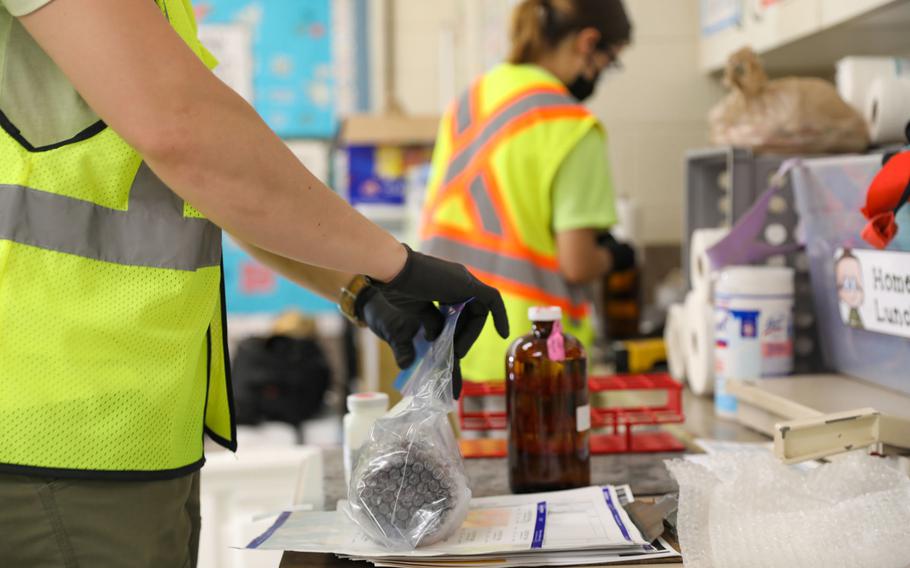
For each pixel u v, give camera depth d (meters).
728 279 1.41
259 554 1.77
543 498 0.99
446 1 3.86
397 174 3.08
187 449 0.87
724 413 1.44
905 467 1.00
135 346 0.79
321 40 3.96
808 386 1.30
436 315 0.97
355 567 0.84
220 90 0.72
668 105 2.75
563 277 1.79
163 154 0.70
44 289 0.75
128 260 0.79
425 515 0.84
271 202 0.75
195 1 3.90
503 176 1.75
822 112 1.53
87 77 0.69
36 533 0.77
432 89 3.90
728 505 0.86
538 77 1.79
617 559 0.82
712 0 2.55
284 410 3.46
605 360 2.09
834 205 1.30
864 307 1.24
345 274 1.10
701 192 1.81
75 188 0.76
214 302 0.87
